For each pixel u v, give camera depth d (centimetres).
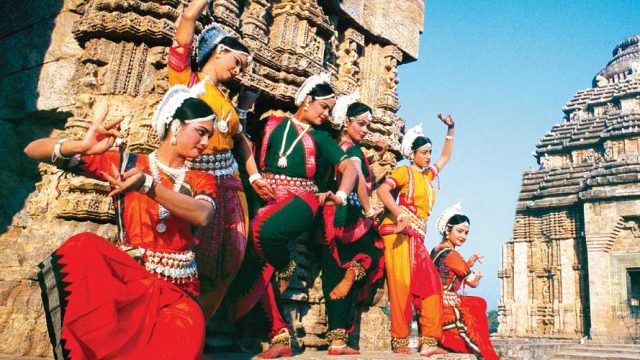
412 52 707
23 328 310
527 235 2719
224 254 318
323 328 461
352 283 407
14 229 439
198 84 247
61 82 431
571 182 2603
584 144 2702
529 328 2573
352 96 422
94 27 389
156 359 201
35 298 318
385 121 635
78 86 429
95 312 197
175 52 288
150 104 379
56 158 214
